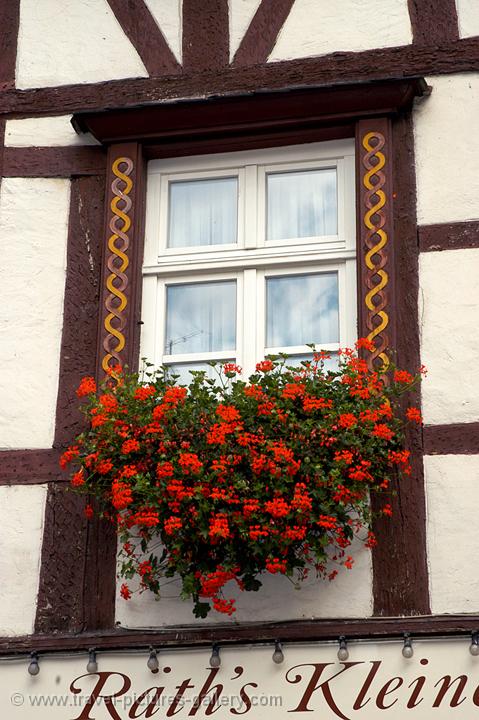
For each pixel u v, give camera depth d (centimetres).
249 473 691
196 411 706
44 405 767
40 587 732
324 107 788
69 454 709
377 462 701
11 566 738
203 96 812
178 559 691
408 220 765
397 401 727
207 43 826
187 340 784
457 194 766
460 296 747
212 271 791
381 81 776
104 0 848
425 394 730
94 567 731
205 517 686
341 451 693
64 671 711
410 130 784
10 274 795
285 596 705
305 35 816
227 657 698
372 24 810
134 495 697
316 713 683
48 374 773
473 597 693
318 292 780
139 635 707
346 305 769
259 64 816
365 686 683
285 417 694
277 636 695
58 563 735
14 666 716
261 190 801
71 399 767
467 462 715
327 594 703
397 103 782
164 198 810
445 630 685
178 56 827
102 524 737
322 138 799
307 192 802
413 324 745
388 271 752
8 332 784
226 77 816
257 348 773
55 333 782
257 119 796
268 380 710
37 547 739
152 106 796
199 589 691
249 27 823
